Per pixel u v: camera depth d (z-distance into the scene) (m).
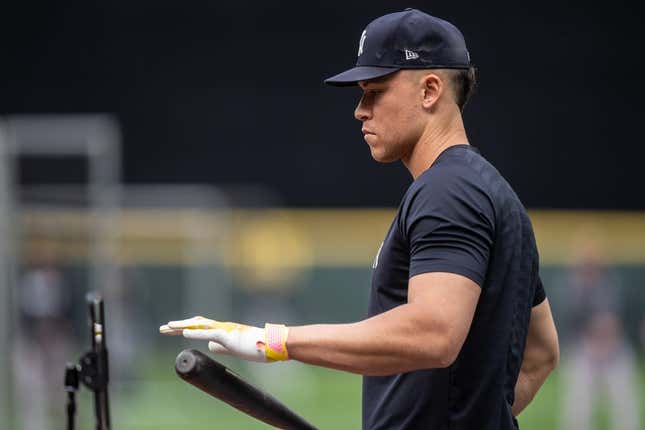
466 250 9.52
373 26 10.36
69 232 36.41
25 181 38.75
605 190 72.88
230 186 72.06
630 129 72.62
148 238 55.72
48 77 72.00
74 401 11.67
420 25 10.27
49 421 33.16
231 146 72.44
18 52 71.75
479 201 9.75
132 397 46.12
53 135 38.88
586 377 41.56
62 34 71.94
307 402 49.84
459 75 10.42
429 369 10.09
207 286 56.06
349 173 71.69
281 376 57.41
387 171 71.56
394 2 72.44
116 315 43.25
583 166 72.88
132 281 47.50
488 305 9.98
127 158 72.25
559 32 72.75
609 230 68.38
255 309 64.25
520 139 72.94
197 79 72.38
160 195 56.47
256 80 72.62
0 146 30.06
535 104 72.94
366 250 66.00
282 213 69.62
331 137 72.19
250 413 10.24
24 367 32.81
